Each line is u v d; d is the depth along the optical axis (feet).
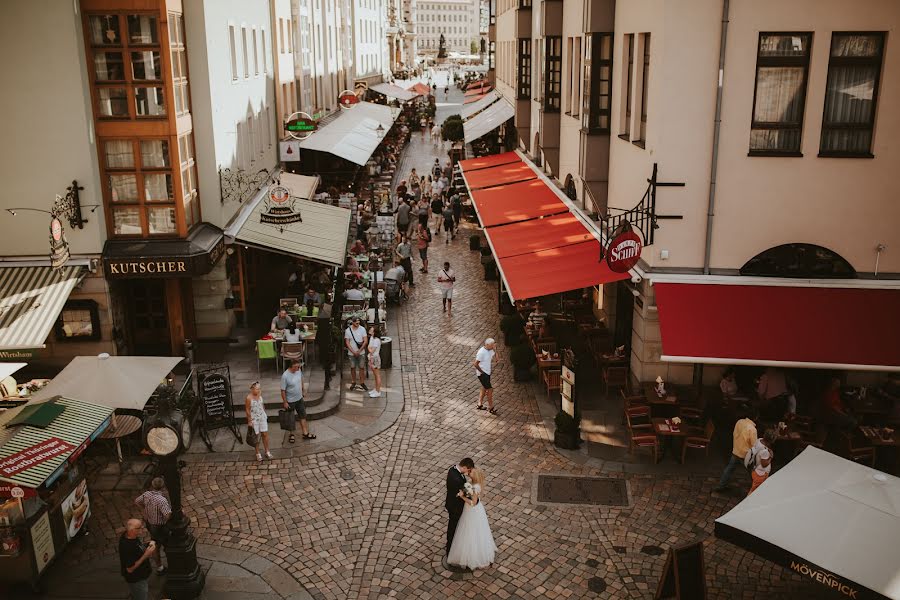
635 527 42.60
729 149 48.52
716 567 39.22
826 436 47.78
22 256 57.52
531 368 65.26
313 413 56.13
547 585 38.01
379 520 43.88
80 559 40.40
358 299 76.13
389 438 53.42
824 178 48.57
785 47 47.34
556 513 43.98
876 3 45.96
